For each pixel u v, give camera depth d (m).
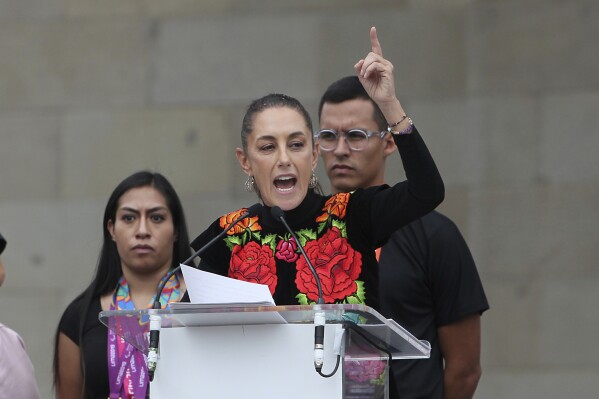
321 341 13.51
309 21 35.34
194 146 35.44
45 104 36.16
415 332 19.94
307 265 15.72
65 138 35.91
